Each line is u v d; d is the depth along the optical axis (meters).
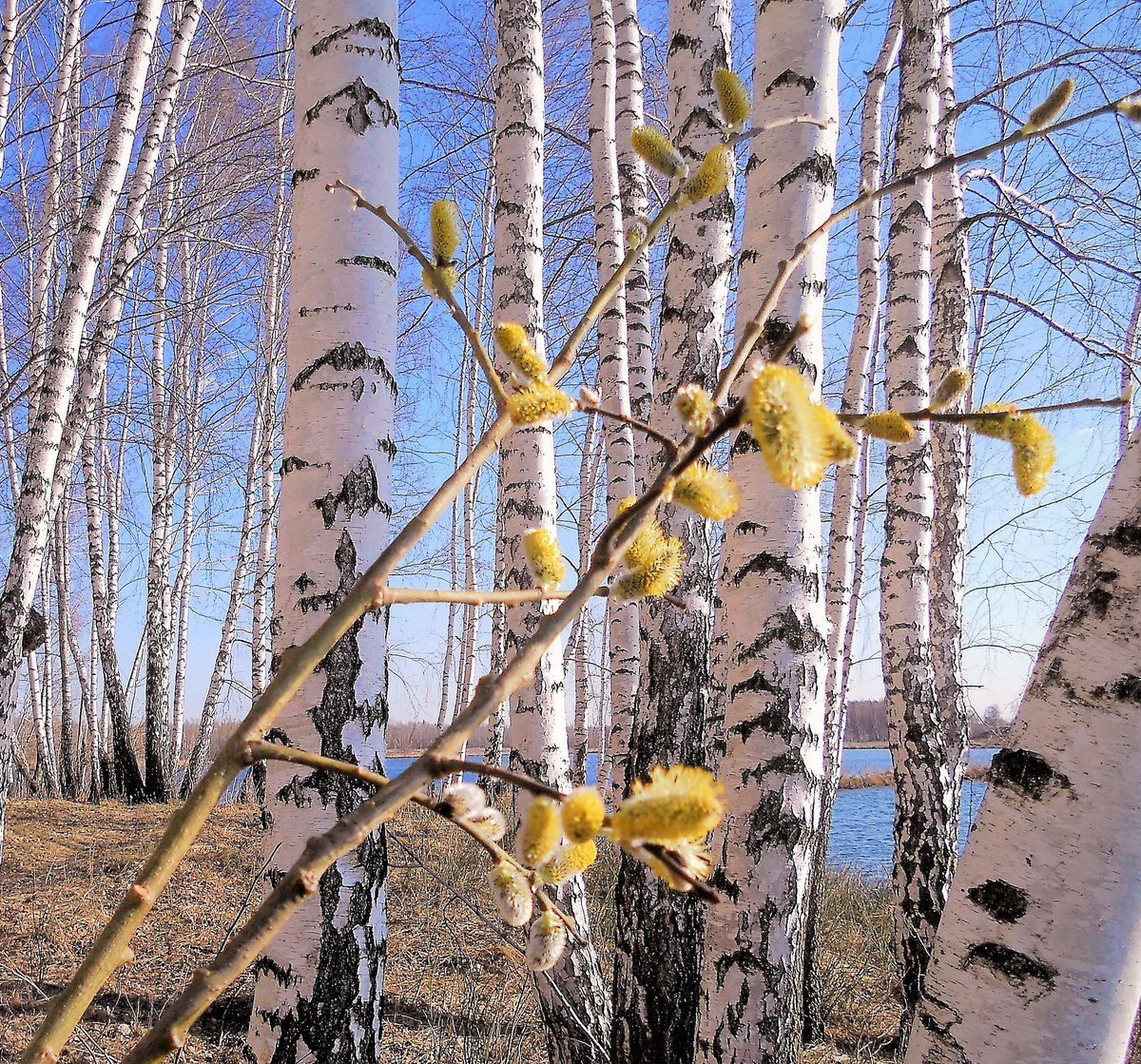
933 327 6.25
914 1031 1.37
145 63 5.26
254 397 13.09
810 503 2.68
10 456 10.51
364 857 2.26
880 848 11.42
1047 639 1.41
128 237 5.96
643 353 5.49
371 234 2.52
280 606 2.39
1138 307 7.29
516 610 3.94
